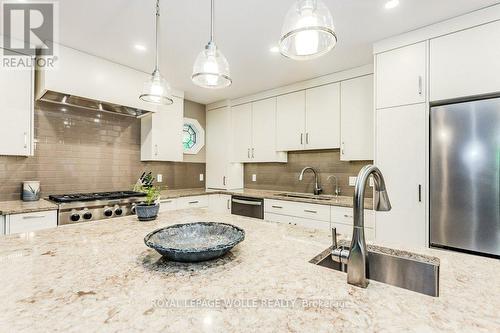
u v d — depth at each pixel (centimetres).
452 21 188
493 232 165
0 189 230
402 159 207
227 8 178
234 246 101
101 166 299
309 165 345
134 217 172
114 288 70
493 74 172
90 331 52
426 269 97
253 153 374
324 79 304
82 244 110
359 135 275
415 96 203
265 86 344
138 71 285
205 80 149
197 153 421
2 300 63
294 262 91
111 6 175
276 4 174
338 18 189
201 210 200
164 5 174
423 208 197
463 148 177
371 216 234
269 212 317
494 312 60
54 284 72
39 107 253
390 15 186
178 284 73
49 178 258
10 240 115
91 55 247
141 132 337
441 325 55
